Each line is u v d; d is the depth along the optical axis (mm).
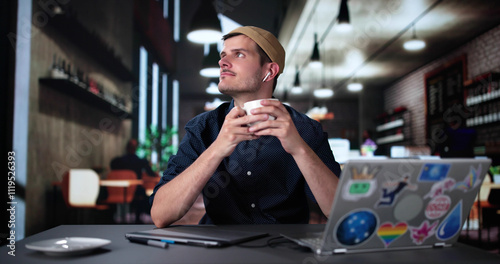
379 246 732
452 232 774
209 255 702
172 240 806
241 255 702
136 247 772
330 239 691
